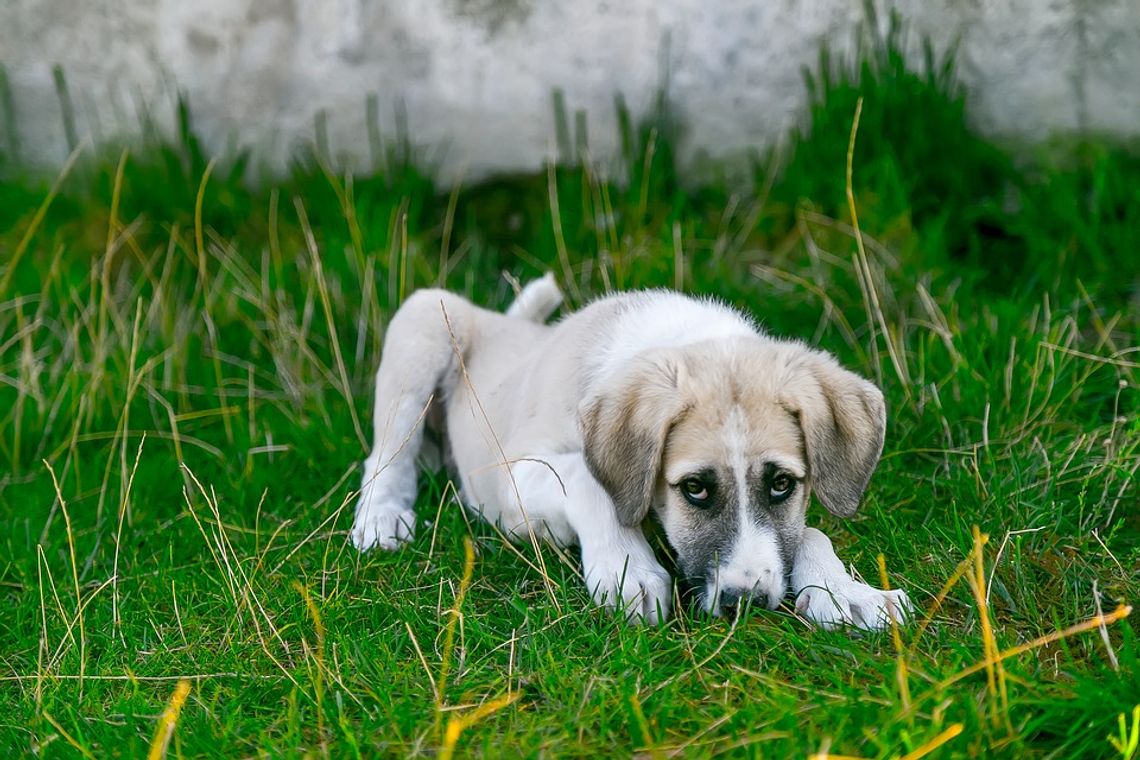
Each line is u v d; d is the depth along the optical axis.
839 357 7.72
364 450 7.32
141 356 8.12
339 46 9.30
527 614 5.23
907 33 9.02
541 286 7.81
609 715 4.49
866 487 5.54
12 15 9.33
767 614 5.14
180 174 9.27
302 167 9.38
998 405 7.00
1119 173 8.52
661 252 8.58
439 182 9.47
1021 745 4.18
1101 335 7.55
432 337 7.12
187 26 9.30
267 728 4.69
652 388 5.34
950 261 8.40
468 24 9.21
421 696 4.76
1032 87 8.85
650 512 5.71
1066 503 6.20
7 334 8.48
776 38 9.07
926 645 4.99
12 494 7.29
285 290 8.64
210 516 6.77
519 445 6.11
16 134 9.52
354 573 5.95
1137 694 4.39
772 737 4.20
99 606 5.86
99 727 4.74
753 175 9.22
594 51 9.20
